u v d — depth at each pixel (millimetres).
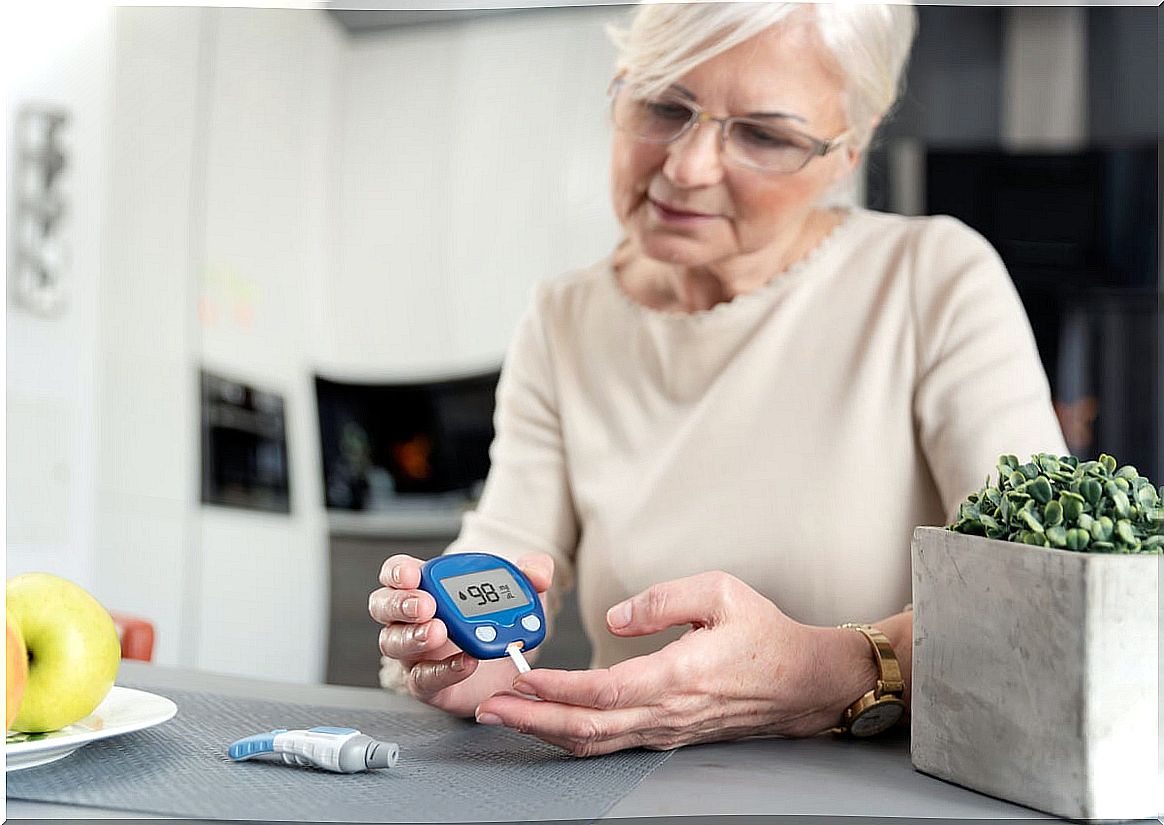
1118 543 539
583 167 2615
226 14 2670
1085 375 2168
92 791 563
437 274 2701
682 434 1006
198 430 2701
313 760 606
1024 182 2164
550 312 1103
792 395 980
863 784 597
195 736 677
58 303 2557
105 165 2617
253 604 2678
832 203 1029
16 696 565
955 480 888
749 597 690
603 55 2572
